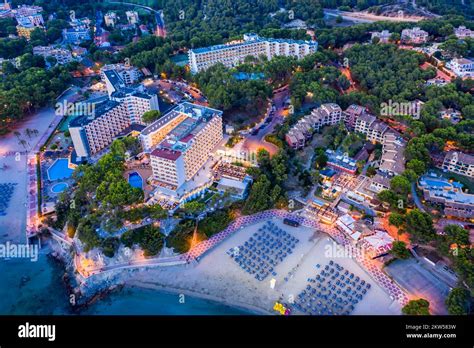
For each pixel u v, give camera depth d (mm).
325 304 190375
